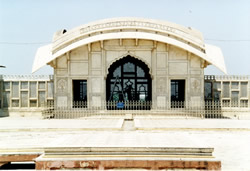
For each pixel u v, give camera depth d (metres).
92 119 16.36
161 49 18.03
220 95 20.61
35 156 7.71
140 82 18.69
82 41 17.41
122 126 13.27
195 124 13.70
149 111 17.48
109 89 18.64
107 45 18.05
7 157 7.66
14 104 21.05
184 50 17.94
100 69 18.09
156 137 8.19
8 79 21.08
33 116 20.31
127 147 6.72
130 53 18.06
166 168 6.47
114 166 6.51
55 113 17.72
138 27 17.56
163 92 17.95
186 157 6.57
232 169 7.12
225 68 17.70
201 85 17.91
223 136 11.38
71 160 6.54
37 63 18.16
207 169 6.43
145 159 6.50
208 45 19.42
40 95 21.02
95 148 6.75
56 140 7.68
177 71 18.00
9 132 12.08
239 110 19.62
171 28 17.70
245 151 8.95
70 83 18.11
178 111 17.66
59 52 17.41
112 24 17.69
